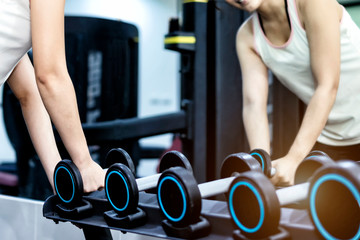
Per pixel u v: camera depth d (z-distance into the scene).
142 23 6.39
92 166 1.03
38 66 0.95
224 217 0.80
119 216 0.90
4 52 1.04
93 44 2.43
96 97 2.47
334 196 0.65
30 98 1.23
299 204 1.00
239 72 2.20
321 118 1.23
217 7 2.02
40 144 1.23
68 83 0.97
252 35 1.49
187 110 2.18
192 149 2.19
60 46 0.96
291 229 0.73
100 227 1.02
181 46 2.10
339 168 0.63
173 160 0.99
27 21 1.03
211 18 2.20
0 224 1.53
